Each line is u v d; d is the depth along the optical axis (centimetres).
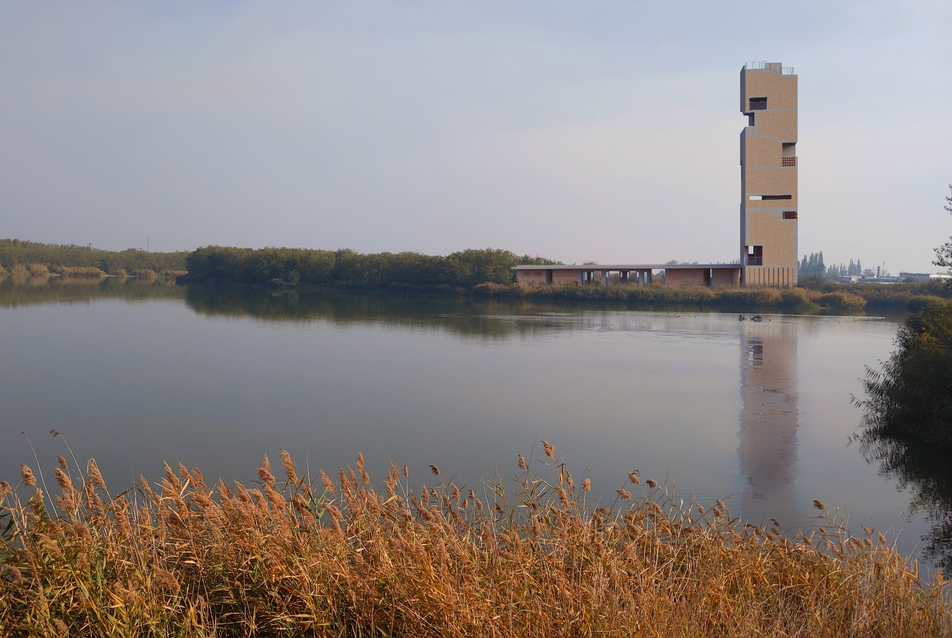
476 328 5203
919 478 1714
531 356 3788
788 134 8144
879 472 1762
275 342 4141
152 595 509
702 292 8050
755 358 3819
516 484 1562
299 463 1778
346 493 634
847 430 2197
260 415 2303
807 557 736
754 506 1505
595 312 6962
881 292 8281
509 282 9419
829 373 3328
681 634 515
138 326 4812
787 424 2278
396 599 525
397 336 4600
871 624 599
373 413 2364
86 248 14400
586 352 3981
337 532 581
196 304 6988
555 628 524
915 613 612
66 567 502
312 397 2598
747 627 546
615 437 2095
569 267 9312
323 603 531
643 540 673
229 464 1766
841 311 7500
